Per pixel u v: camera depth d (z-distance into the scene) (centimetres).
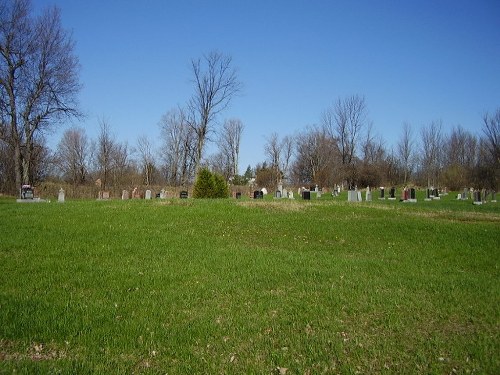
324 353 493
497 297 711
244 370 453
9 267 866
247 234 1329
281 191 4166
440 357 481
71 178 5697
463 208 2467
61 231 1225
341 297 708
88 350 496
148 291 736
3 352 487
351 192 2831
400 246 1186
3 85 3325
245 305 668
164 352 494
